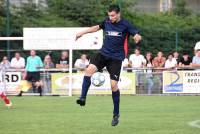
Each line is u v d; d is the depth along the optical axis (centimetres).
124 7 6231
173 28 5681
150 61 4784
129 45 5384
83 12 5903
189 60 4694
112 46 2064
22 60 4662
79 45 4634
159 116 2853
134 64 4644
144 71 4550
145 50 5456
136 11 6581
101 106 3419
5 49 5381
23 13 5850
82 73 4525
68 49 4731
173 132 2262
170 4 7600
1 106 3456
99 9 5916
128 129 2359
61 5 5994
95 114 2947
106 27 2080
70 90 4484
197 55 4584
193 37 5516
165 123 2559
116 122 2138
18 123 2569
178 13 6862
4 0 5825
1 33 5434
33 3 5981
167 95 4466
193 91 4503
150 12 7212
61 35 4709
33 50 4519
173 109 3234
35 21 5719
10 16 5572
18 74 4525
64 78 4509
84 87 2053
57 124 2528
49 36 4722
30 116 2859
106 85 4472
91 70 2061
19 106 3441
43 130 2331
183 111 3117
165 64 4591
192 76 4497
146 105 3503
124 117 2808
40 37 4678
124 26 2055
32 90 4556
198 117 2806
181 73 4500
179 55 5434
